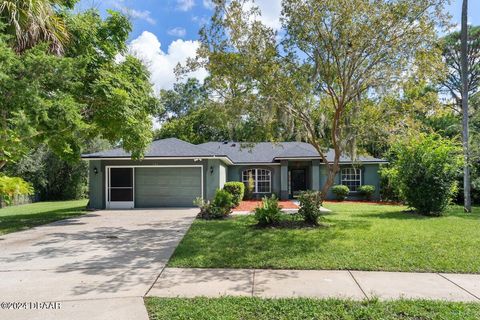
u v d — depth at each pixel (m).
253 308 4.13
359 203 19.20
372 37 9.05
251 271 5.79
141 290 4.82
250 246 7.43
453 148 12.80
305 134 11.85
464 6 14.68
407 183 13.31
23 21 5.59
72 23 10.03
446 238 8.02
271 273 5.67
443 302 4.30
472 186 17.31
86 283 5.13
